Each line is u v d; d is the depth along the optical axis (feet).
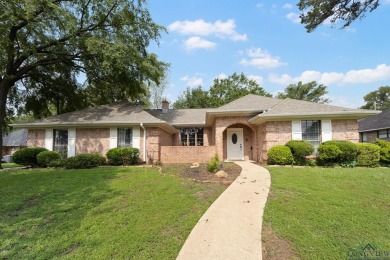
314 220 15.79
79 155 41.96
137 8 50.37
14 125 48.21
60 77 60.59
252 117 49.96
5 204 19.98
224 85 119.34
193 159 50.16
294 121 43.73
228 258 11.43
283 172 32.35
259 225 15.15
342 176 29.25
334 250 12.26
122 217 16.81
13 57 46.37
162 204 19.34
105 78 59.31
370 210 17.49
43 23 43.09
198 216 16.87
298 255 11.90
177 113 73.15
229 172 33.40
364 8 32.42
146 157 48.24
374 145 39.50
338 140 41.11
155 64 57.62
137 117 49.34
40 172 35.68
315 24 35.29
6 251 12.63
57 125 47.93
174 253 12.12
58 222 16.37
